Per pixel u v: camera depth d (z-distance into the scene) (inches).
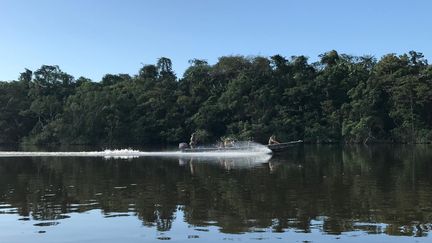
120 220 501.0
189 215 521.7
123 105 3435.0
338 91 3331.7
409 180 807.1
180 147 1820.9
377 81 3097.9
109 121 3312.0
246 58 3732.8
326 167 1099.3
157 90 3627.0
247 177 889.5
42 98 3759.8
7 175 962.1
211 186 759.7
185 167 1136.2
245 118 3280.0
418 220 475.8
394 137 2942.9
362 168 1062.4
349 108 3112.7
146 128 3319.4
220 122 3265.3
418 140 2861.7
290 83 3462.1
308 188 717.9
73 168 1123.9
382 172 957.8
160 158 1514.5
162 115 3435.0
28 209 567.8
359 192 668.1
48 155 1705.2
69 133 3356.3
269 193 670.5
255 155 1668.3
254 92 3312.0
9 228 469.7
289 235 426.3
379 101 3053.6
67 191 714.8
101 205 589.6
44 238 431.2
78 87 4015.8
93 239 426.0
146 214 530.6
